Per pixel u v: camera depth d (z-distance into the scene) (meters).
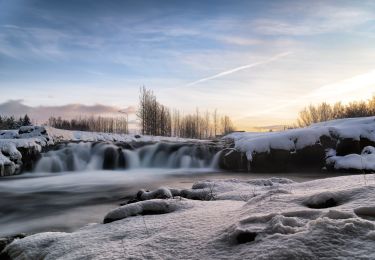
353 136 19.27
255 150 21.05
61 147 26.00
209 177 19.03
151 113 57.12
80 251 4.60
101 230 5.63
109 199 13.47
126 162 26.14
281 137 20.77
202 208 6.10
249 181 10.66
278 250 3.28
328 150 19.69
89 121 76.25
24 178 20.08
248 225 4.09
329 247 3.21
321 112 63.22
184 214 5.69
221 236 4.06
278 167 20.50
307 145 19.98
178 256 3.81
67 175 21.58
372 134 19.30
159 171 23.52
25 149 23.12
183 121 71.88
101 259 4.05
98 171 24.23
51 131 27.97
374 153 18.12
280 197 5.33
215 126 80.00
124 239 4.85
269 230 3.80
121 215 6.36
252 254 3.40
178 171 23.23
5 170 21.06
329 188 6.51
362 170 17.22
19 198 14.10
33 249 5.28
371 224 3.45
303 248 3.24
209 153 25.44
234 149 22.52
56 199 13.75
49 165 23.92
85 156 25.91
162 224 5.24
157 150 27.27
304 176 17.45
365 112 48.94
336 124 22.62
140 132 56.41
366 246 3.15
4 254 5.53
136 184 17.25
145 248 4.17
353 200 4.59
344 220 3.59
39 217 10.69
